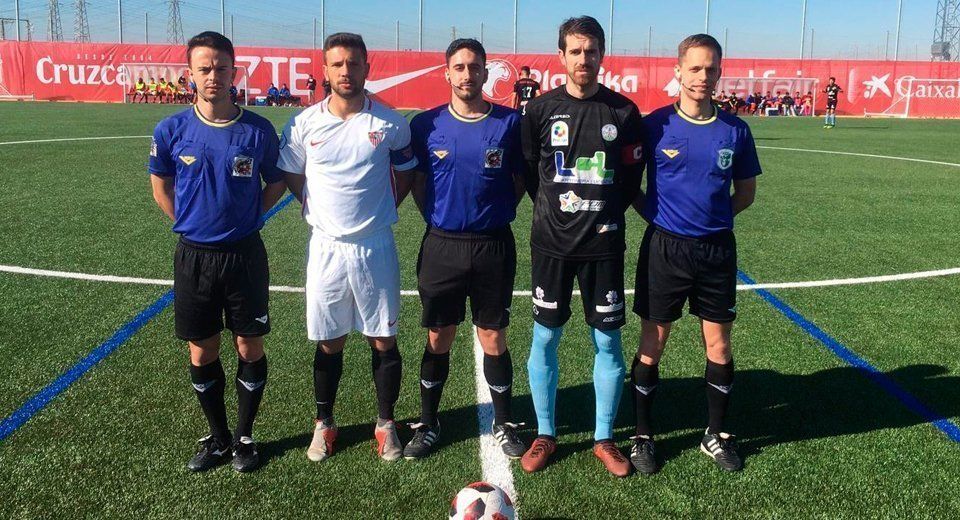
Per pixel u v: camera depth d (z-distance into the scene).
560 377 3.71
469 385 3.62
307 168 2.72
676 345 4.14
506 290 2.88
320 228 2.74
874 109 30.59
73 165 10.82
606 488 2.71
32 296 4.79
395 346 2.98
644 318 2.88
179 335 2.72
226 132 2.59
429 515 2.53
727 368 2.88
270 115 22.16
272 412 3.28
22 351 3.87
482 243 2.81
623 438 3.14
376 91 29.70
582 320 4.53
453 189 2.75
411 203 8.78
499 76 29.48
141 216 7.36
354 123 2.65
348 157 2.65
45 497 2.58
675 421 3.28
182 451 2.92
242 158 2.59
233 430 3.09
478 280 2.85
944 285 5.39
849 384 3.65
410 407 3.38
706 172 2.68
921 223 7.73
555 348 2.94
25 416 3.17
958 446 3.02
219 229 2.62
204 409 2.83
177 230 2.65
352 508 2.56
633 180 2.81
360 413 3.30
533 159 2.78
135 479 2.71
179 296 2.69
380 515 2.52
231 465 2.83
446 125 2.75
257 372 2.83
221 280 2.65
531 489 2.70
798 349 4.11
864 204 8.90
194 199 2.59
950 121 26.88
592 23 2.58
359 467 2.84
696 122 2.70
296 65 30.02
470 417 3.29
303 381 3.60
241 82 29.97
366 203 2.72
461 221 2.78
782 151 15.34
